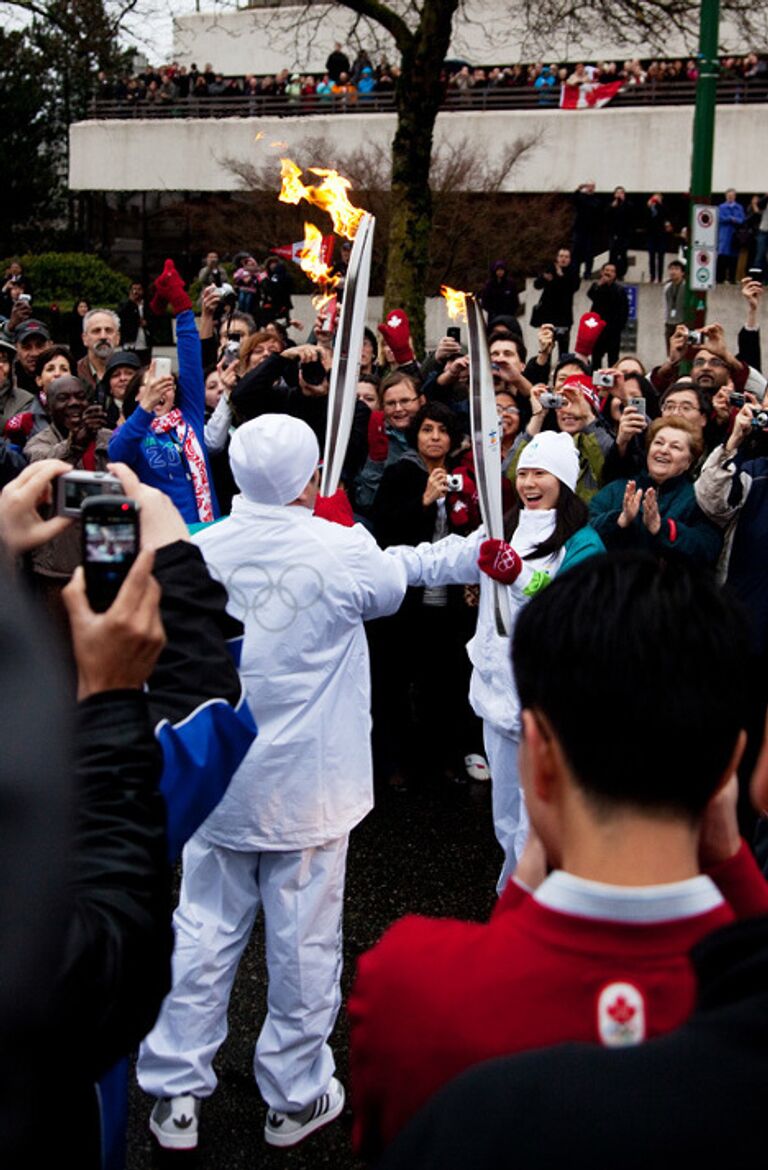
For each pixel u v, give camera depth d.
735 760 1.29
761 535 4.73
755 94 22.53
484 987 1.26
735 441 4.62
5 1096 0.94
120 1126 1.58
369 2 11.44
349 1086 3.37
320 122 24.50
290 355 5.20
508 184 23.56
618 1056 1.03
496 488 3.66
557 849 1.32
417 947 1.34
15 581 0.96
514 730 3.68
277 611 2.93
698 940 1.17
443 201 19.77
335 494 3.61
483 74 23.89
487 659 3.72
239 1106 3.30
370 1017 1.33
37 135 30.83
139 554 1.34
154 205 27.42
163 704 1.67
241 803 2.96
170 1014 3.00
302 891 3.03
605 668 1.25
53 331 20.59
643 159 22.78
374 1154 1.38
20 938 0.87
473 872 4.67
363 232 3.74
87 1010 1.12
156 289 5.07
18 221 31.06
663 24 15.26
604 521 4.89
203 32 29.09
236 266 17.47
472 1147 1.03
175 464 4.97
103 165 27.11
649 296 18.64
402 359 6.87
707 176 9.30
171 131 26.25
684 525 4.75
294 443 2.90
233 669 1.74
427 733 5.73
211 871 3.06
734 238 18.17
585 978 1.22
